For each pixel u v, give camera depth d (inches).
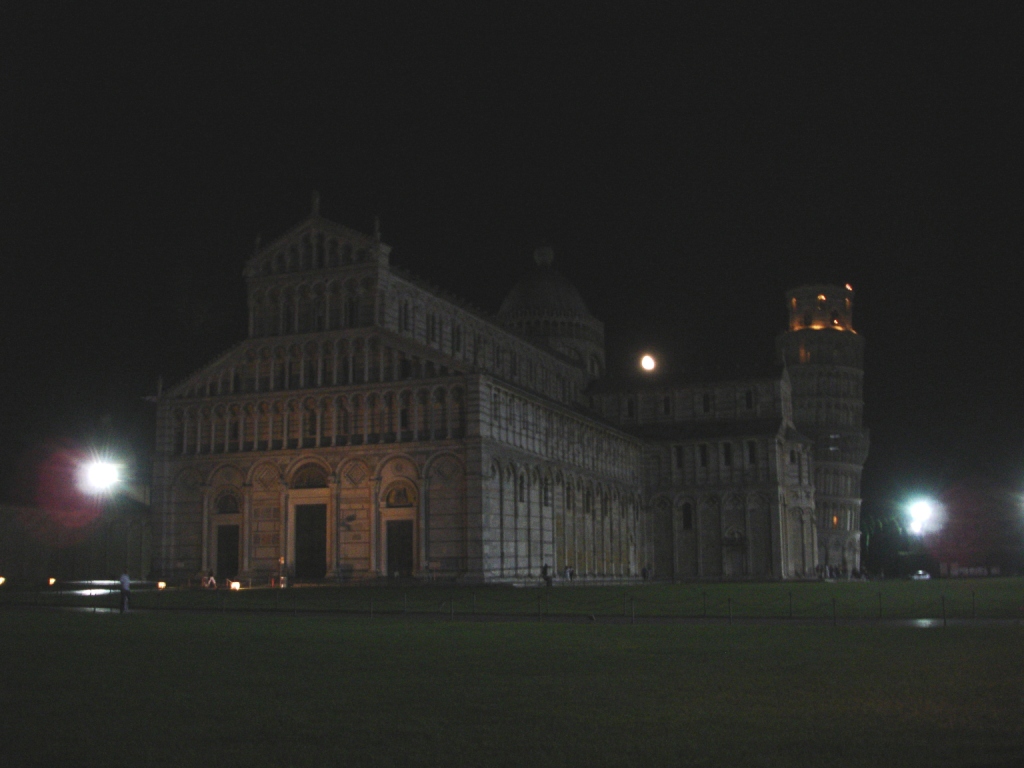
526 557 3988.7
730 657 1370.6
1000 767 735.1
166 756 781.3
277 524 3934.5
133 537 4626.0
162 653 1419.8
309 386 3971.5
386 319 3961.6
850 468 7194.9
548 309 6102.4
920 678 1159.6
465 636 1699.1
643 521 5620.1
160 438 4153.5
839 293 7362.2
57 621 2062.0
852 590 3275.1
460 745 812.0
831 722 901.2
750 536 5447.8
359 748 804.0
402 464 3762.3
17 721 911.0
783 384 5836.6
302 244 4087.1
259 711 953.5
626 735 847.7
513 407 4001.0
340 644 1551.4
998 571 6530.5
